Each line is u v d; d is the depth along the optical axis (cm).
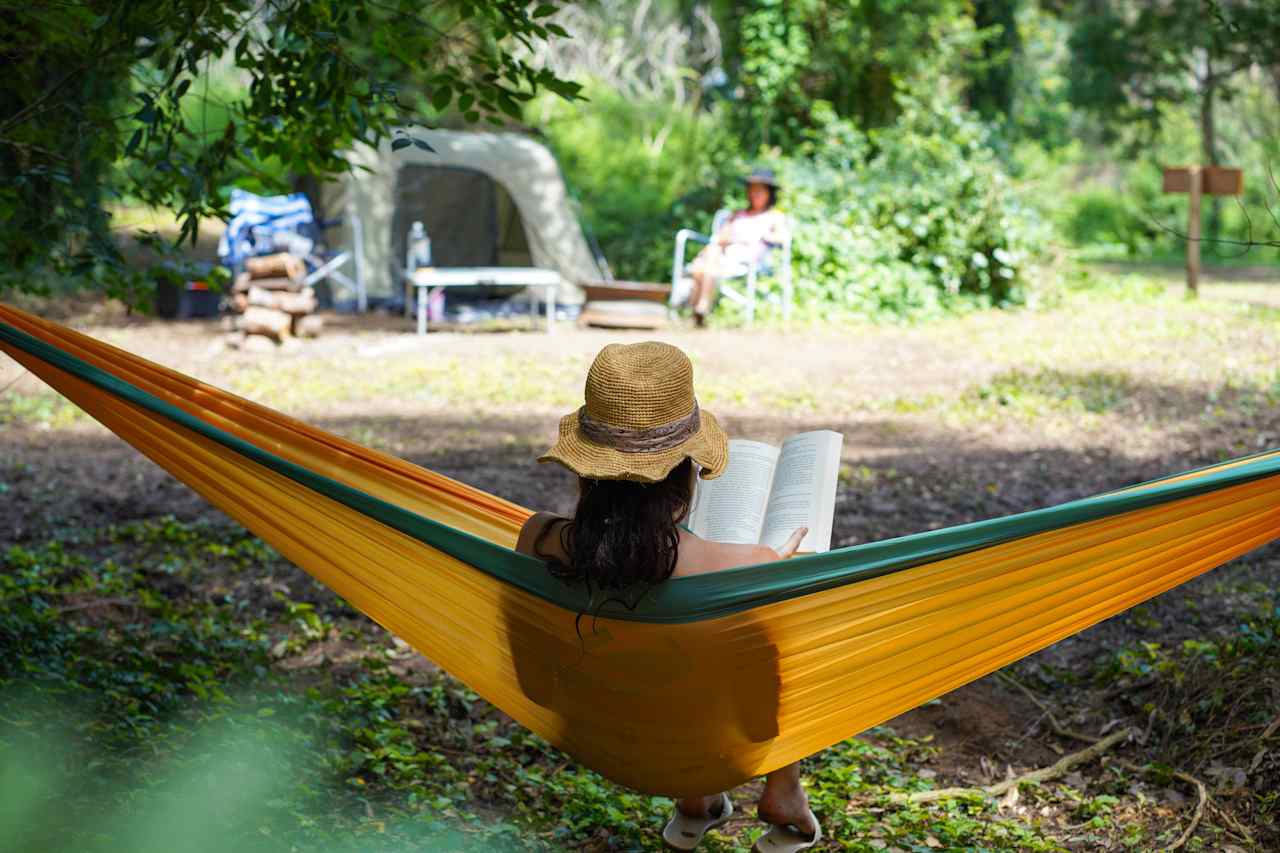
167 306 1642
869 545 265
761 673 282
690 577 270
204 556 704
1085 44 2767
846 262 1694
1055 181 3159
